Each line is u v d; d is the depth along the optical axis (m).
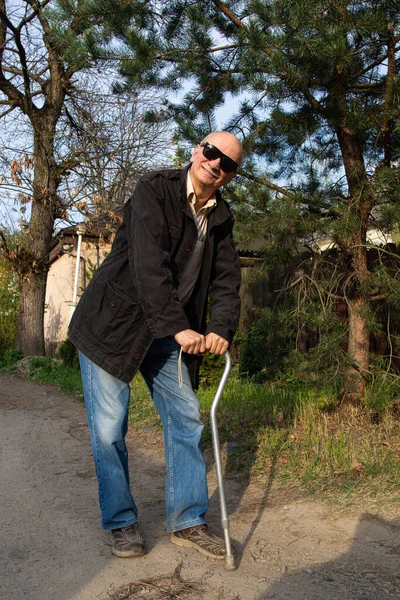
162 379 2.92
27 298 12.30
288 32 4.20
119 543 2.85
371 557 2.71
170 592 2.46
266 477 3.93
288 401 5.76
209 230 2.89
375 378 4.74
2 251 12.45
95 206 12.38
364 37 4.58
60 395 8.38
